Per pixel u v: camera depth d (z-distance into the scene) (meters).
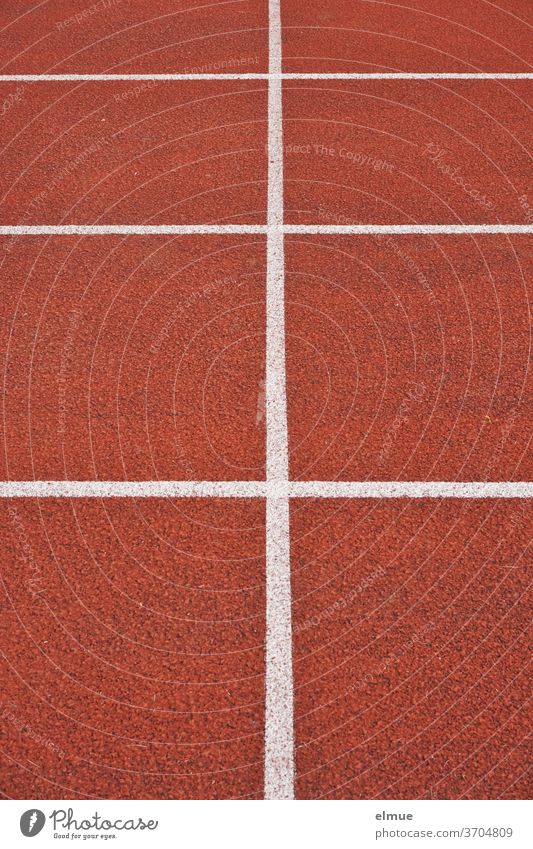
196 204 4.57
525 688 2.69
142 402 3.56
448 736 2.59
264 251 4.28
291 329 3.87
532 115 5.23
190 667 2.74
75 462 3.34
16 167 4.82
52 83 5.56
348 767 2.54
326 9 6.38
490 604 2.90
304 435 3.44
